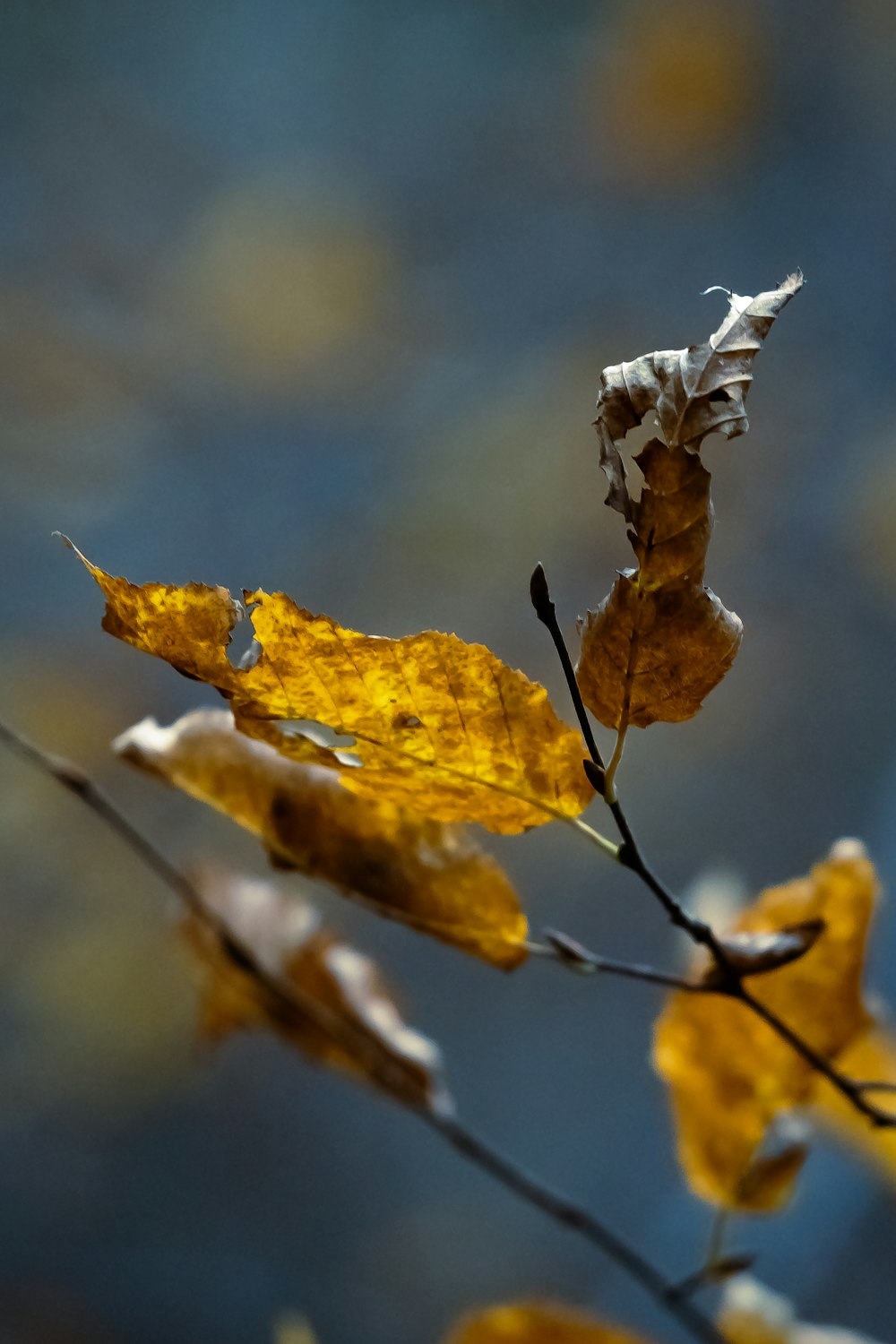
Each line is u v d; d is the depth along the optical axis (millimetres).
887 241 5199
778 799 4125
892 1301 2408
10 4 5922
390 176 5574
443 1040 3883
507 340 5004
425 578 4223
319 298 5020
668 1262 3033
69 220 5207
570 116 5684
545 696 690
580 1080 3811
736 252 5223
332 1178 3693
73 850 3779
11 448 4660
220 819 3857
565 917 3949
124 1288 3338
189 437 4809
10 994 3701
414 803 704
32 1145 3574
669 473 679
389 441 4676
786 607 4418
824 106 5480
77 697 3912
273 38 6070
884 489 4461
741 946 712
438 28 6086
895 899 3285
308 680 691
